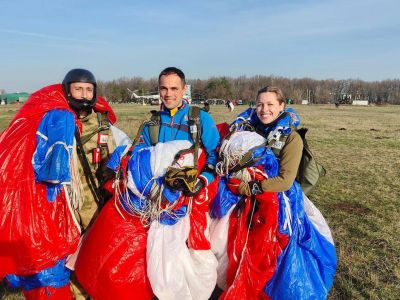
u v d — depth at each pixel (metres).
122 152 2.76
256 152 2.73
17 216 2.57
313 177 2.92
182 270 2.57
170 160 2.57
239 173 2.76
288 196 2.86
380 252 4.18
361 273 3.71
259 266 2.77
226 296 2.73
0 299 3.29
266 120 2.93
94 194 2.92
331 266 2.99
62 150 2.57
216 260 2.78
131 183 2.57
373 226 4.94
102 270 2.56
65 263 2.78
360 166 9.01
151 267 2.53
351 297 3.33
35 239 2.61
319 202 6.00
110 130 3.02
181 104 2.85
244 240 2.80
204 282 2.68
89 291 2.63
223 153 2.78
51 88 2.82
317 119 27.91
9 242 2.57
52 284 2.74
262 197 2.75
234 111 37.19
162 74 2.74
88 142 2.88
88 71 2.81
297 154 2.73
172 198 2.54
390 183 7.25
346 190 6.68
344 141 14.05
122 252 2.57
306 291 2.76
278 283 2.76
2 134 2.70
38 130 2.63
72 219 2.75
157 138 2.82
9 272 2.62
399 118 30.50
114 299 2.58
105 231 2.63
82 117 2.89
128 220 2.64
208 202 2.77
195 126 2.74
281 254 2.79
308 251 2.88
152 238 2.58
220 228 2.85
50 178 2.52
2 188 2.56
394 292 3.39
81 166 2.84
